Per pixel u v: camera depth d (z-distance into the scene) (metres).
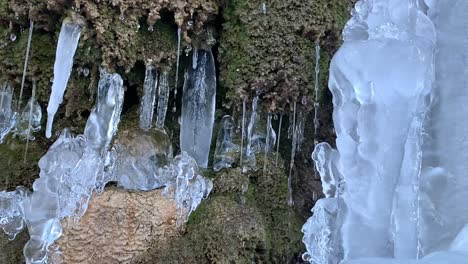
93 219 1.92
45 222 1.92
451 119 1.79
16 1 2.00
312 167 2.47
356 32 1.87
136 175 2.06
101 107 2.09
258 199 2.33
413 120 1.69
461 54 1.79
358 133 1.71
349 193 1.75
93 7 1.96
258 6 2.17
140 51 2.08
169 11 2.08
